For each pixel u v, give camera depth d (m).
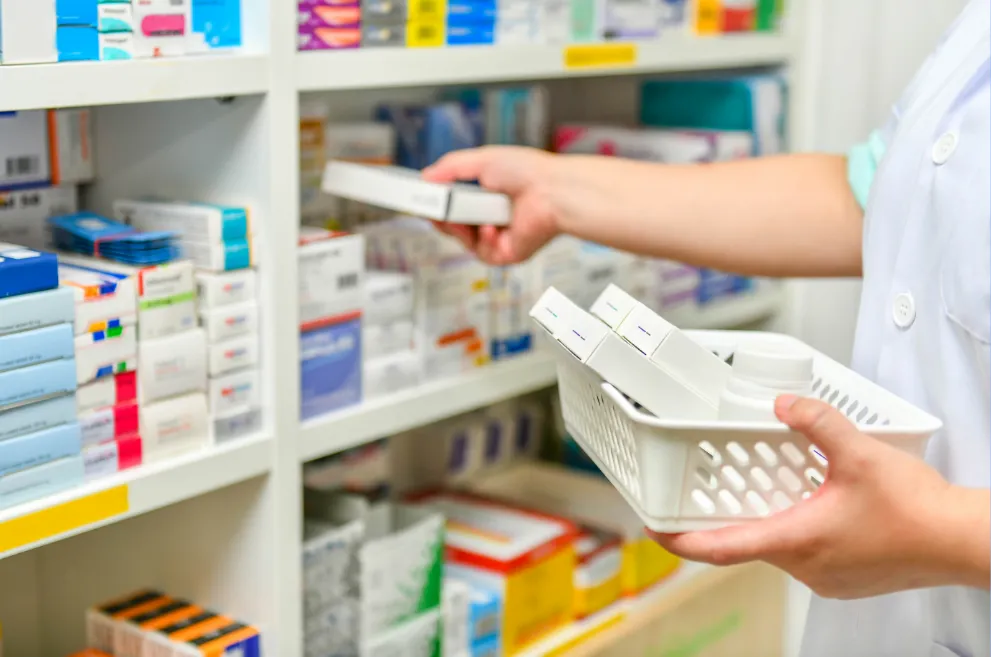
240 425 1.26
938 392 0.97
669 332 0.91
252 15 1.20
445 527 1.73
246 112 1.22
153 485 1.14
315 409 1.34
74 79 1.02
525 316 1.65
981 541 0.74
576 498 2.04
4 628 1.49
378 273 1.48
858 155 1.21
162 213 1.25
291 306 1.27
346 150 1.66
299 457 1.31
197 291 1.21
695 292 1.97
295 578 1.33
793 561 0.79
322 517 1.54
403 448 2.05
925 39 2.07
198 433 1.21
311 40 1.27
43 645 1.55
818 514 0.77
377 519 1.62
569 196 1.36
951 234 0.93
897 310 1.01
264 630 1.33
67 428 1.07
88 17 1.04
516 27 1.54
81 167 1.35
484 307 1.58
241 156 1.24
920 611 1.04
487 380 1.57
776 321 2.20
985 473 0.94
